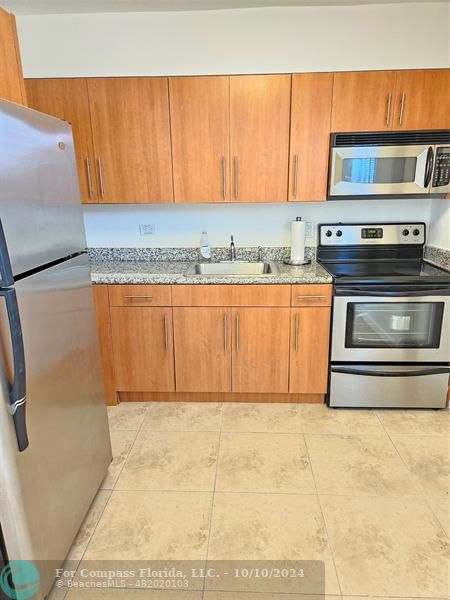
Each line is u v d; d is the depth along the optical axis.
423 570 1.47
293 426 2.38
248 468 2.03
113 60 2.38
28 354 1.20
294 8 2.29
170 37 2.34
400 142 2.35
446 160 2.35
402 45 2.29
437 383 2.48
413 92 2.31
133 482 1.94
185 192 2.54
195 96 2.39
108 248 2.99
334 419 2.45
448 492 1.84
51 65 2.39
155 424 2.43
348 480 1.93
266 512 1.75
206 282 2.41
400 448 2.16
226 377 2.57
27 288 1.19
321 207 2.86
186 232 2.95
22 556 1.20
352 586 1.42
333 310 2.41
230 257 2.95
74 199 1.55
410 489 1.87
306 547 1.58
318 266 2.68
